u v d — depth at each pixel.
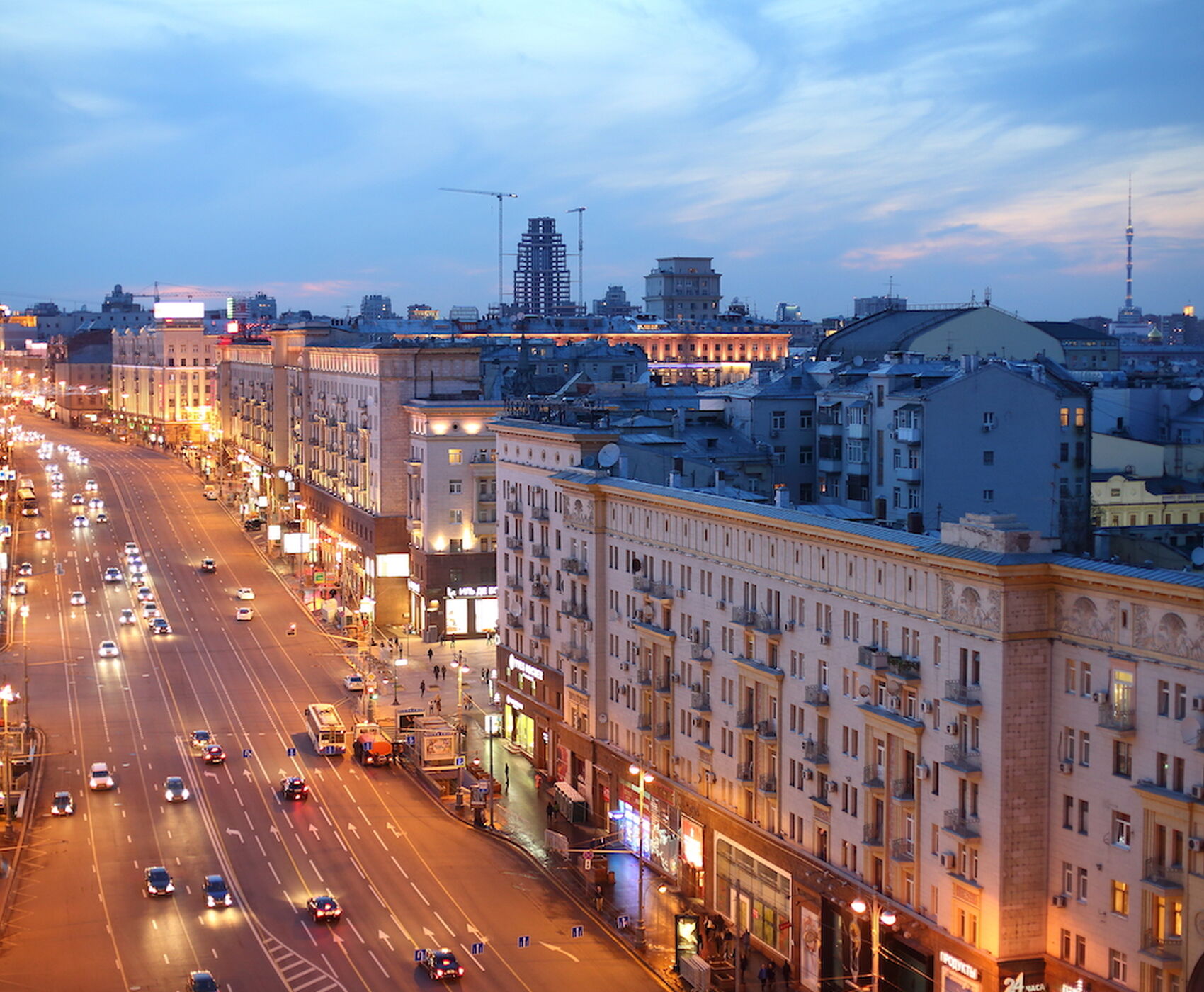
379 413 184.25
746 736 87.62
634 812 102.75
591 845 104.00
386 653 165.62
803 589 81.50
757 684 86.62
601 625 108.88
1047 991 65.12
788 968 82.44
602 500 108.38
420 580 173.50
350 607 192.12
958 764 67.00
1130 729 59.97
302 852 101.94
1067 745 64.19
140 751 126.31
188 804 112.19
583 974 81.56
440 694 146.12
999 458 108.06
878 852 74.56
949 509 107.62
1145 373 152.38
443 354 184.88
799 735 82.38
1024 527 66.38
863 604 75.69
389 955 84.00
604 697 109.19
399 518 182.75
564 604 114.69
